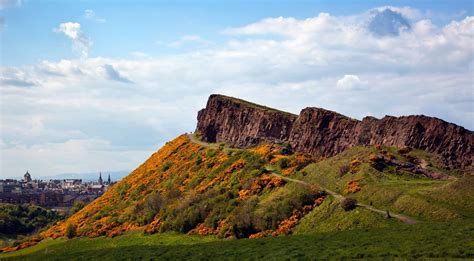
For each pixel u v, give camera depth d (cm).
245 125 18100
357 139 13200
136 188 16812
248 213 9975
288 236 8538
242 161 14150
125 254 9025
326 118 14725
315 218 9019
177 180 15512
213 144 18400
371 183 9412
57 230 15488
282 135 16538
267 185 11606
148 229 11850
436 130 11438
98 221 14462
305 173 11662
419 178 9700
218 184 13350
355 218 8256
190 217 11238
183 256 8019
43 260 9975
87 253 9881
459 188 7988
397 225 7488
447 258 5228
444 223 6950
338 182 10194
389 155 10856
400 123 12156
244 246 8131
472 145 10850
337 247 6656
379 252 5906
